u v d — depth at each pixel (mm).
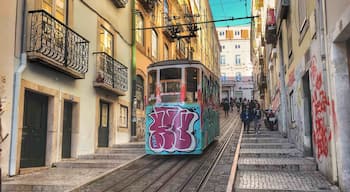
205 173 9844
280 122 18422
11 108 9633
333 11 7484
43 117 11266
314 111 9648
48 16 10805
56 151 11492
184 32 30516
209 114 14609
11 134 9609
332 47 7594
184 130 12570
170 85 13133
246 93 63156
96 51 14312
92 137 13812
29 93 10641
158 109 12906
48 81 11148
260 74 35781
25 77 10102
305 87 11320
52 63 10695
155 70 13461
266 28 19859
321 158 9016
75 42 12219
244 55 64875
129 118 17422
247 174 9211
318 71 8875
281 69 17312
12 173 9531
